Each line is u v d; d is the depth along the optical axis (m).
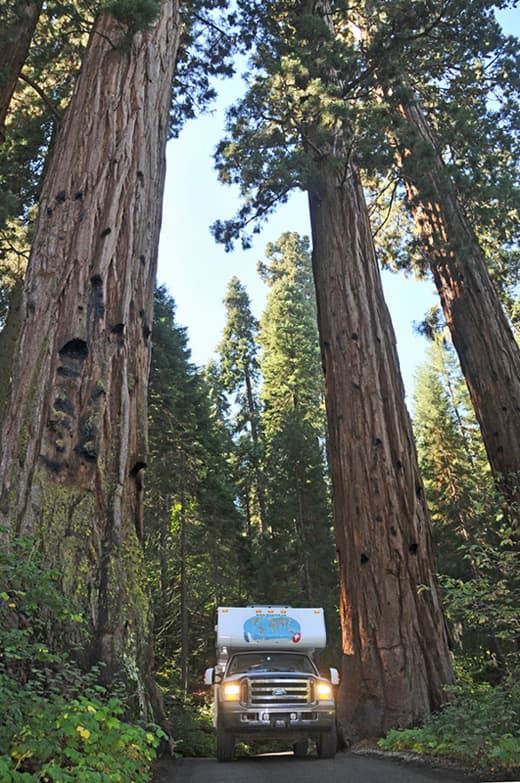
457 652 21.95
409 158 14.88
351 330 12.98
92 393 7.14
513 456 13.36
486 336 14.66
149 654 6.51
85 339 7.38
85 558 6.19
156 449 23.06
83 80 9.93
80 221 8.23
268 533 29.25
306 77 14.34
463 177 15.09
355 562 10.98
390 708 9.63
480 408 14.36
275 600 24.42
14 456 6.48
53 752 3.73
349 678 10.38
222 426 37.53
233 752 8.06
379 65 16.62
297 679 8.35
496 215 15.98
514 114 17.78
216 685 9.84
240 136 15.02
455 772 5.70
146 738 4.10
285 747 13.59
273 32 18.61
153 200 9.48
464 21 16.86
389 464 11.56
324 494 25.97
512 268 20.50
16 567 4.55
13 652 4.38
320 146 15.31
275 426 32.50
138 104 9.76
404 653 10.00
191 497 25.16
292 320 36.62
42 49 15.66
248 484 33.09
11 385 7.07
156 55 10.66
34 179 16.95
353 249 14.09
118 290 8.02
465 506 24.08
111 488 6.84
